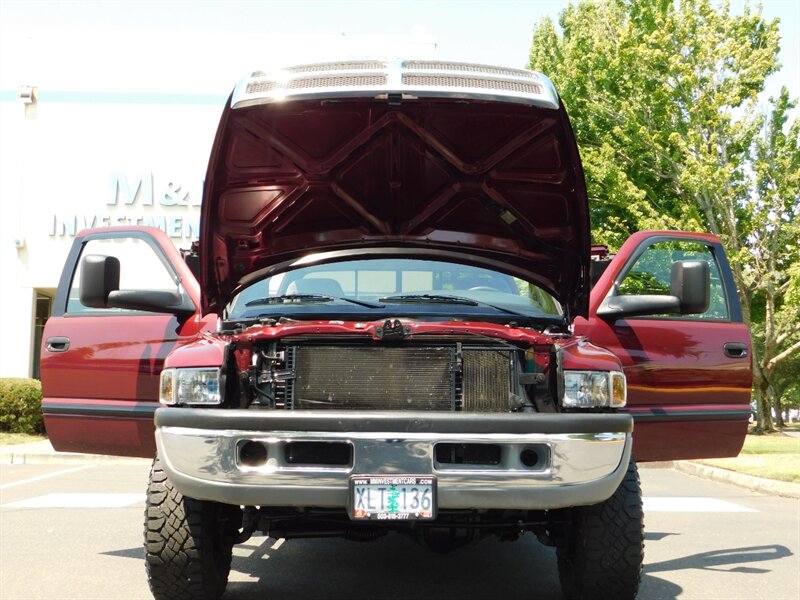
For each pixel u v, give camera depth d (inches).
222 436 138.9
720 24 751.7
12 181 801.6
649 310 188.1
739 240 766.5
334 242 188.7
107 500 324.5
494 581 189.9
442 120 164.9
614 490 141.7
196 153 808.3
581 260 176.2
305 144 169.0
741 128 733.3
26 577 193.9
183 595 154.3
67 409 207.6
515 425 137.9
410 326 150.5
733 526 278.5
